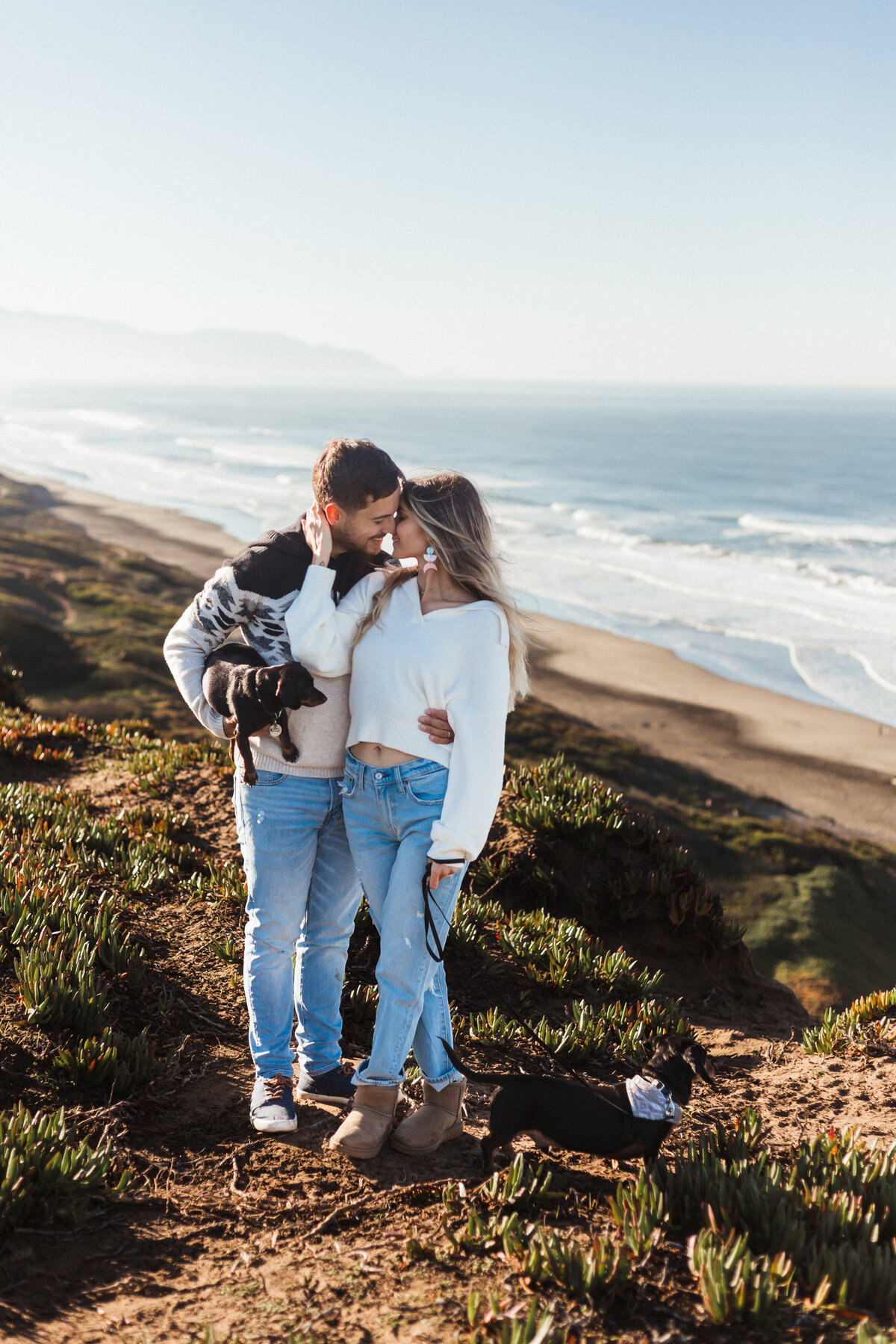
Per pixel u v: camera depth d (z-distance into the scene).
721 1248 2.46
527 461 138.50
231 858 6.06
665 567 57.19
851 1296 2.32
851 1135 3.27
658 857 6.84
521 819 6.89
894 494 102.88
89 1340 2.18
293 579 3.10
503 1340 2.10
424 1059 3.26
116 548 59.16
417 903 3.01
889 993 5.58
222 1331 2.25
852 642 41.22
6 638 30.53
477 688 2.93
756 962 17.31
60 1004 3.58
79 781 7.53
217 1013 4.18
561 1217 2.84
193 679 3.22
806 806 25.61
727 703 33.88
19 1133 2.83
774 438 197.88
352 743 3.10
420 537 3.06
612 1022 4.92
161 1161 3.08
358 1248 2.65
